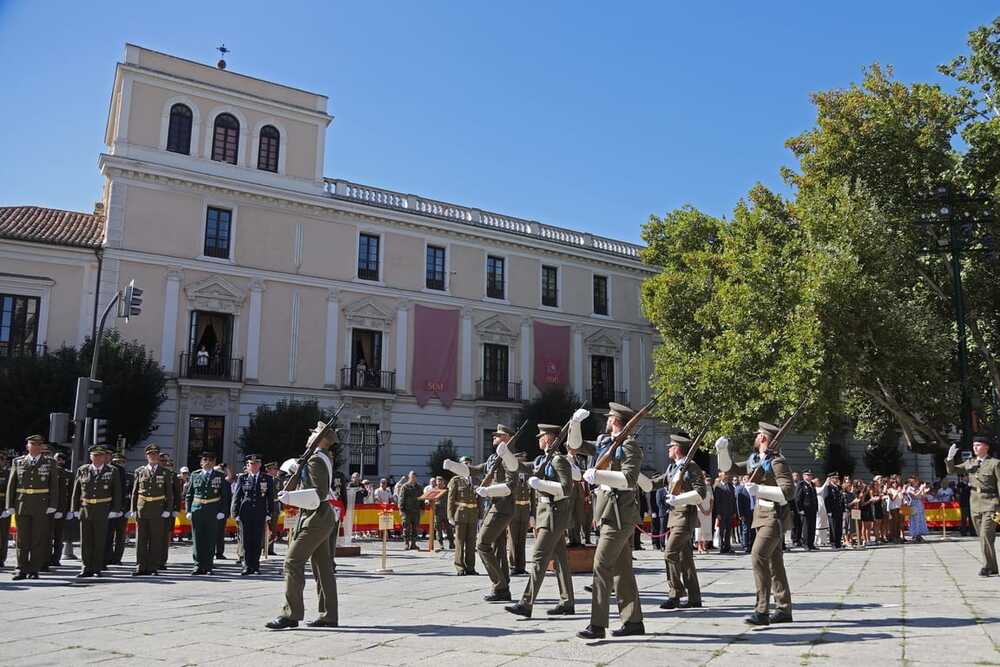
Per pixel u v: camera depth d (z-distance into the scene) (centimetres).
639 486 752
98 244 2864
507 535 1119
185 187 3033
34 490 1237
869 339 2155
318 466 757
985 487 1180
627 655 613
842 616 794
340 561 1616
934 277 2608
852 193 2388
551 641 677
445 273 3631
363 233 3450
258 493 1337
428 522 2186
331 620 766
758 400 2253
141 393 2612
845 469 4316
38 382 2434
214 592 1064
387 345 3416
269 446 2845
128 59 3005
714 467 3803
